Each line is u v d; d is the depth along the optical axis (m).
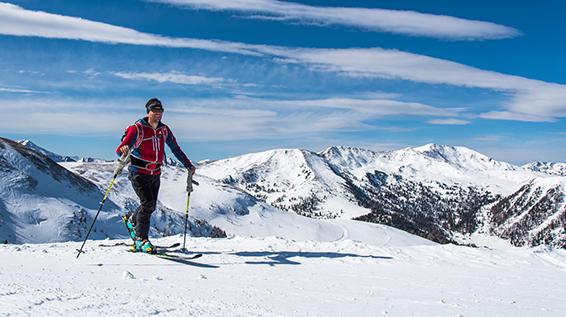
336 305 4.20
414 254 8.55
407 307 4.23
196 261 6.97
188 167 8.39
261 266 6.70
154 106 7.51
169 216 99.38
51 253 7.43
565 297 5.04
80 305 3.48
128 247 8.28
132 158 7.55
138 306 3.60
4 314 3.08
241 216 150.62
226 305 3.92
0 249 7.84
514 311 4.23
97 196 88.94
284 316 3.65
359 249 8.88
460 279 6.13
